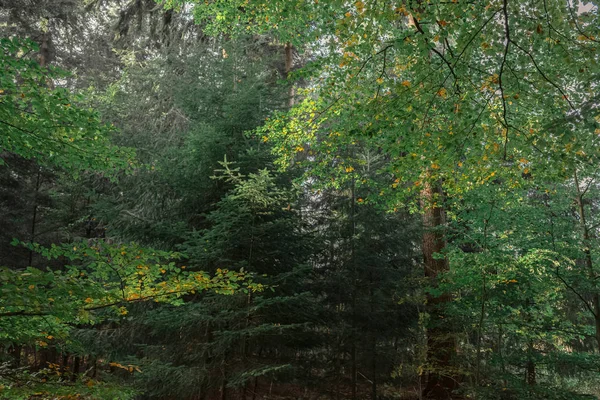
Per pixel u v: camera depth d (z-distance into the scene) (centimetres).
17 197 1468
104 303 440
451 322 918
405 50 570
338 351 1155
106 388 460
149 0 1459
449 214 967
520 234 893
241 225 902
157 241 988
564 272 856
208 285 472
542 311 920
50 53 1708
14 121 424
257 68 1110
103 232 1529
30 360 1239
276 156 1046
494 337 1065
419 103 605
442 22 504
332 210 1406
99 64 1886
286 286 952
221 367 855
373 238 1310
